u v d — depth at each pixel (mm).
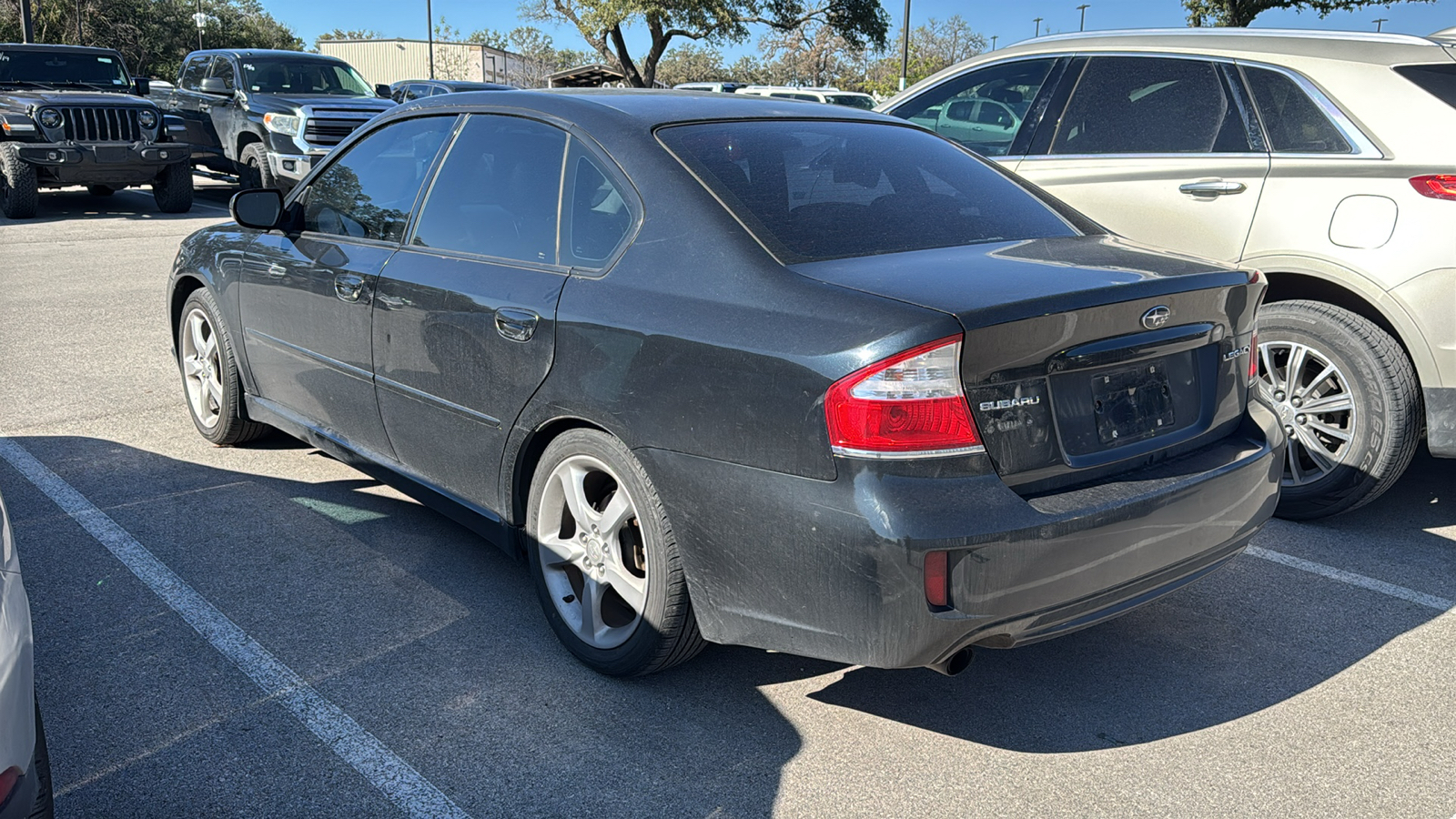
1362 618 3471
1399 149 3941
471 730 2742
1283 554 3969
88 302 7930
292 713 2789
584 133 3082
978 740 2770
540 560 3129
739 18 37438
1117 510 2447
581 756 2648
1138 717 2891
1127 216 4590
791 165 3014
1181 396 2787
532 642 3195
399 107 3871
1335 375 4109
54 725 2695
